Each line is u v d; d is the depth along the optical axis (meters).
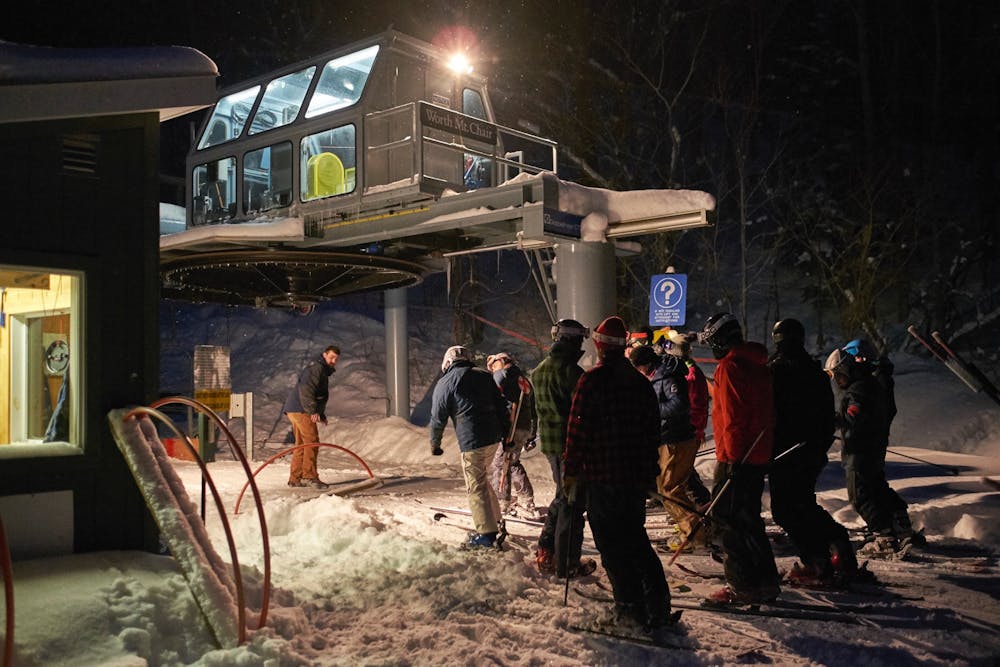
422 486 11.88
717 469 5.89
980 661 4.68
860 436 7.55
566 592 5.45
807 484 6.20
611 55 23.20
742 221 22.69
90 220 5.54
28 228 5.30
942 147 27.66
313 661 4.32
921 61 28.20
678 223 11.09
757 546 5.58
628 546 5.04
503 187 11.10
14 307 6.15
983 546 7.71
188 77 5.45
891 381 8.14
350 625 5.02
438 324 27.41
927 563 7.09
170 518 4.99
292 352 24.73
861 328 21.97
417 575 5.99
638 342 9.01
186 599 4.66
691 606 5.61
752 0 24.53
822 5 28.56
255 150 13.31
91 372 5.45
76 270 5.43
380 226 11.98
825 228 23.73
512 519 9.01
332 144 12.30
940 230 25.48
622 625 5.02
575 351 6.57
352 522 7.57
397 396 19.42
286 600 5.23
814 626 5.23
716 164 28.12
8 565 3.86
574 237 11.30
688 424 7.59
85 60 5.17
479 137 11.56
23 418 6.12
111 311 5.58
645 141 24.44
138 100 5.29
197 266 13.04
